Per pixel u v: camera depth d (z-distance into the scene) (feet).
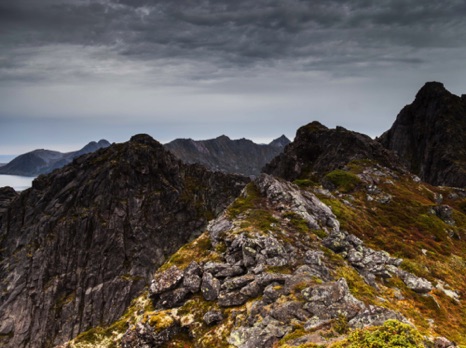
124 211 594.65
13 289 530.68
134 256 565.53
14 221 620.49
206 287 158.51
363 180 360.28
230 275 163.12
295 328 117.19
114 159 650.02
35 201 630.74
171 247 600.39
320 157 552.41
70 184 625.41
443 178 623.77
